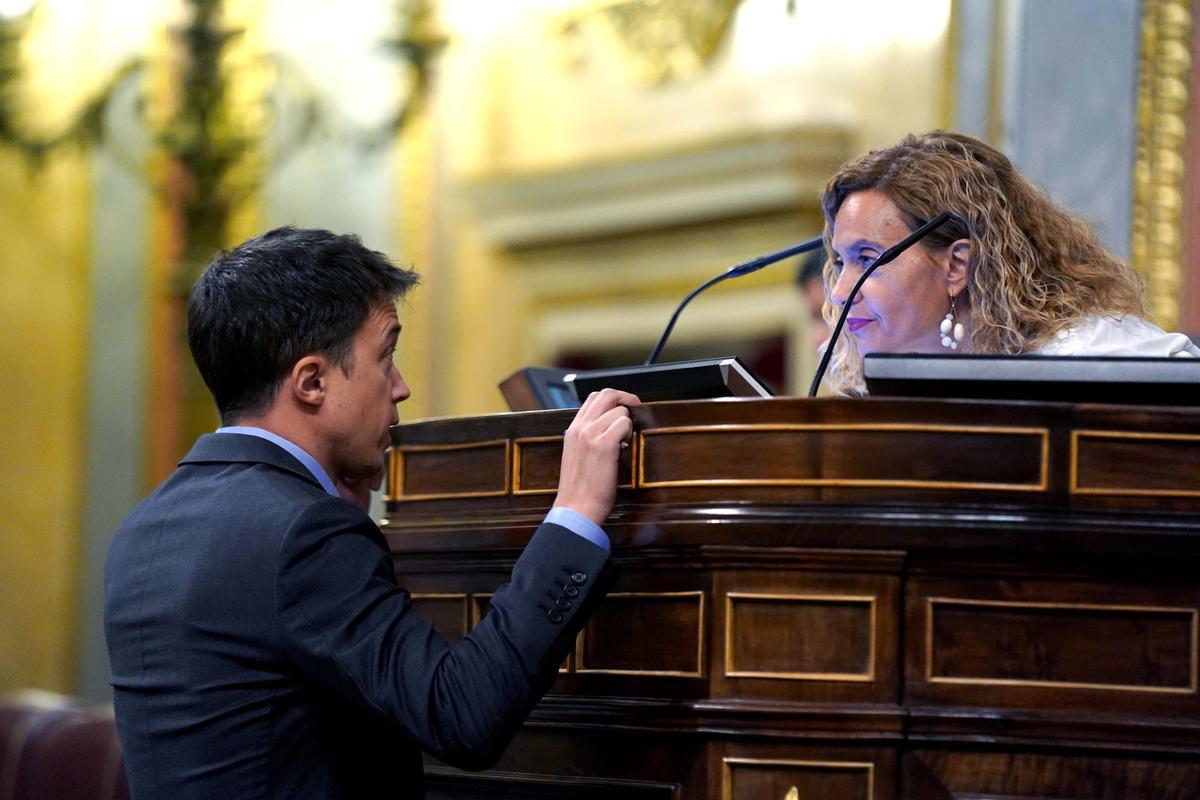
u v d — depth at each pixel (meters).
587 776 5.56
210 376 5.38
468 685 4.78
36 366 19.08
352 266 5.36
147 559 5.16
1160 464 4.99
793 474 5.05
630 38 21.62
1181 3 10.73
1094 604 5.03
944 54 11.71
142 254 19.05
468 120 22.72
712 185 20.84
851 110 19.61
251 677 4.93
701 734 5.11
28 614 18.91
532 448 5.79
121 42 18.89
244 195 19.20
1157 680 5.02
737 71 20.66
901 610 5.05
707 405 5.18
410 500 6.25
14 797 9.18
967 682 5.02
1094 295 6.45
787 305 20.33
